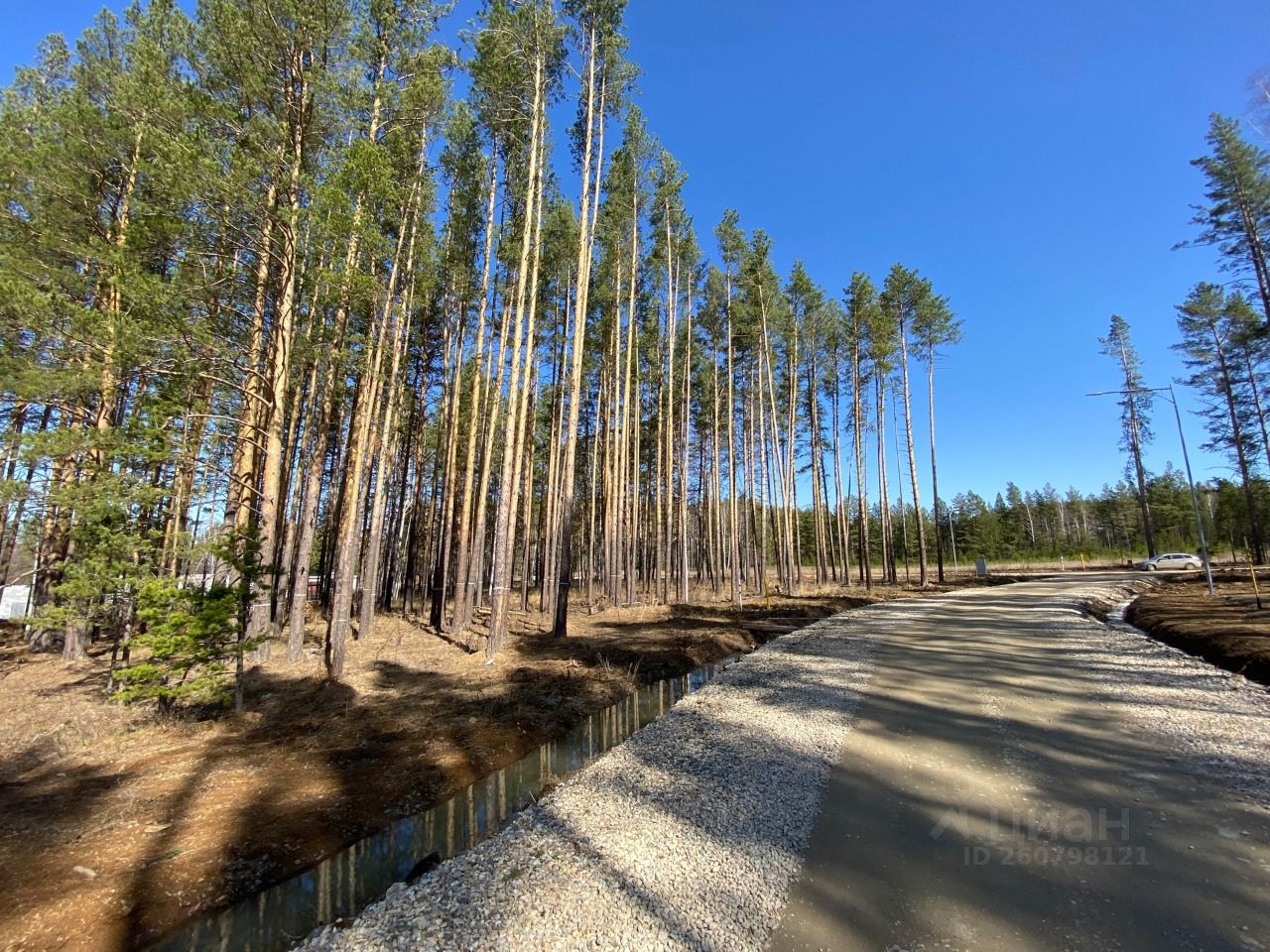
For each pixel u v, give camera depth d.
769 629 16.02
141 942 3.75
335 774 6.29
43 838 4.88
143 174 9.02
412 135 12.16
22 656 12.80
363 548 25.47
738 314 25.39
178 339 8.49
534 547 32.16
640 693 10.05
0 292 7.86
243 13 9.40
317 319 11.24
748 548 29.28
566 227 18.77
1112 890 3.29
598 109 15.44
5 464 11.88
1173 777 4.84
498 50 12.78
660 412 27.31
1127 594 22.56
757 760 5.81
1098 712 6.79
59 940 3.67
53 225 9.71
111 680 8.74
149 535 7.88
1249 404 27.81
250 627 10.97
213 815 5.32
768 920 3.18
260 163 9.09
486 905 3.58
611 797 5.17
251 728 7.78
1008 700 7.41
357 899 4.21
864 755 5.71
